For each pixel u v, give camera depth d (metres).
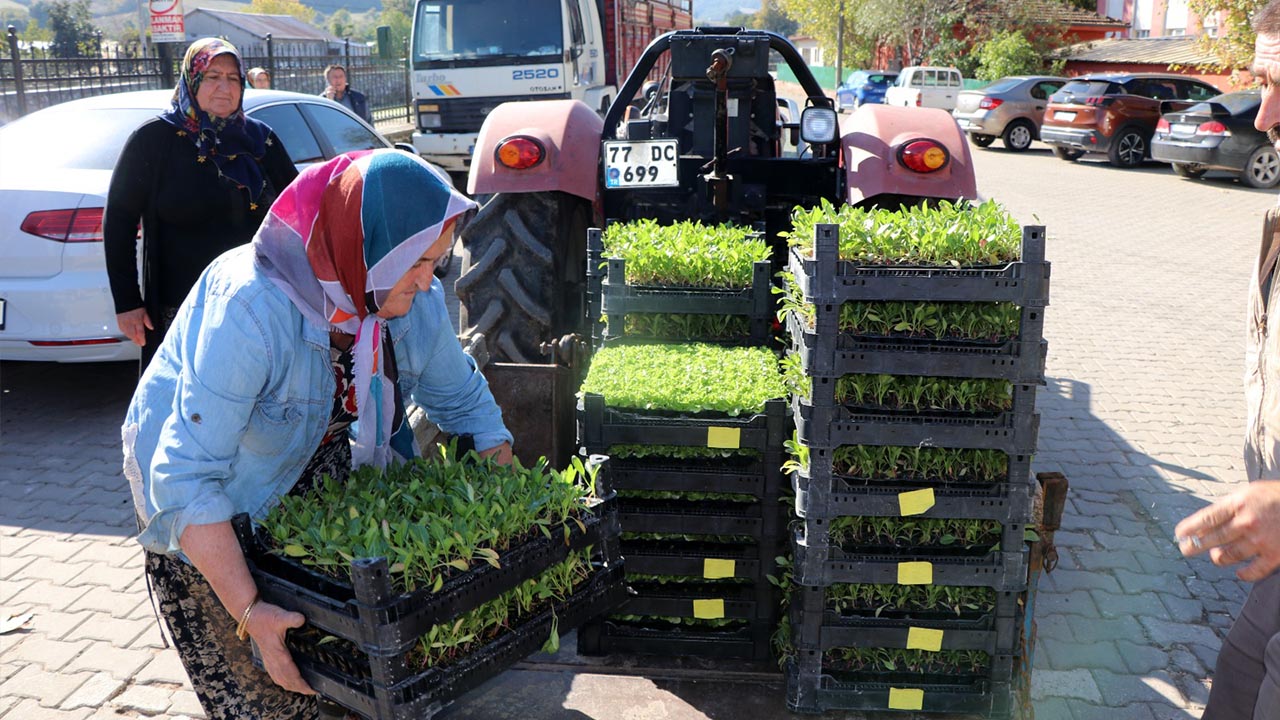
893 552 2.67
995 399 2.56
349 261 1.71
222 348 1.72
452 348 2.18
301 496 2.02
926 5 36.53
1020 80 22.22
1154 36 33.84
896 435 2.55
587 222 4.80
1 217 4.80
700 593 2.97
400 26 107.44
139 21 13.67
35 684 3.00
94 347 4.91
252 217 3.65
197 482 1.73
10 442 4.93
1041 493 2.70
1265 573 1.56
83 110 5.61
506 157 4.33
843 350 2.51
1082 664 3.18
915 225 2.57
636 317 3.38
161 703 2.93
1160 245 10.88
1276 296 1.99
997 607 2.68
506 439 2.25
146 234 3.55
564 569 1.93
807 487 2.61
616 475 2.82
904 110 4.37
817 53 74.44
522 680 2.97
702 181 4.42
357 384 1.82
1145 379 6.26
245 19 57.34
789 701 2.83
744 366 2.99
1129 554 3.93
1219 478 4.72
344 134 6.90
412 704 1.62
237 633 1.83
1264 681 1.85
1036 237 2.43
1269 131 1.93
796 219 3.00
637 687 2.95
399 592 1.65
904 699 2.76
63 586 3.57
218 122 3.56
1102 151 18.62
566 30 11.39
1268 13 1.86
